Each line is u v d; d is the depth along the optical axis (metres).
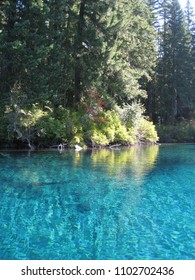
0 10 24.38
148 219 9.29
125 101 35.19
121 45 30.20
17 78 24.36
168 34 44.47
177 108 47.34
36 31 24.84
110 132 28.94
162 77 44.94
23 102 23.88
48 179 14.08
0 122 23.89
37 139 25.69
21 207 10.18
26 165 17.42
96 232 8.28
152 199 11.34
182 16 43.94
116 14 28.62
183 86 44.03
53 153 23.12
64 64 27.84
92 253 7.12
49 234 8.12
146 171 16.64
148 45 36.12
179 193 12.20
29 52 23.61
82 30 27.97
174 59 43.53
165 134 40.84
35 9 24.08
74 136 26.67
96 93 29.78
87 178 14.54
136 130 32.78
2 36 23.22
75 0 27.67
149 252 7.21
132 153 25.03
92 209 10.14
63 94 27.86
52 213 9.68
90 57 28.16
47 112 26.62
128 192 12.23
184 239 7.93
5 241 7.65
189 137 41.62
